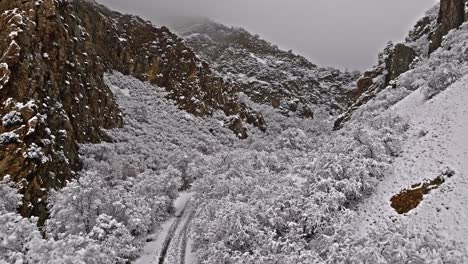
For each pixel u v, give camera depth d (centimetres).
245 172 3575
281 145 6444
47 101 3009
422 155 2209
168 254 2266
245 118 11000
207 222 2345
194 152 5331
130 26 9975
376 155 2380
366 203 2117
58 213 2103
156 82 9150
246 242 2016
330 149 2678
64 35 3828
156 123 7056
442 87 3014
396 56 6606
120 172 3791
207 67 11119
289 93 18325
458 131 2228
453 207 1684
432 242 1409
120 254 1967
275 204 2145
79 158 3472
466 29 3981
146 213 2678
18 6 3284
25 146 2494
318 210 1945
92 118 4488
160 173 4303
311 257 1611
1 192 2117
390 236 1439
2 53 2839
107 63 8112
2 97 2639
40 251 1302
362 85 9175
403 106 3344
